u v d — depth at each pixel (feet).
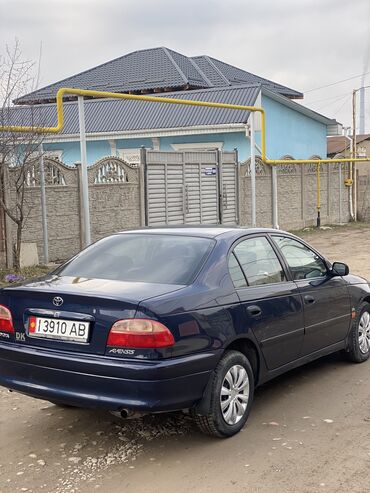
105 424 16.38
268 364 16.72
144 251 16.75
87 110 83.92
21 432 15.96
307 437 15.35
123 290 14.38
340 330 20.35
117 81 93.50
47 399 14.53
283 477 13.23
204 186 56.75
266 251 17.98
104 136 77.82
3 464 14.07
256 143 76.59
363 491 12.60
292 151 88.69
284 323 17.16
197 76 93.97
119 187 47.67
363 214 90.84
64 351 14.11
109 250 17.33
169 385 13.48
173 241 16.92
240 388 15.53
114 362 13.43
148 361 13.34
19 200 38.37
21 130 35.70
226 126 72.59
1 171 36.47
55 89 96.02
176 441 15.20
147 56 98.94
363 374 20.61
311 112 90.58
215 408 14.65
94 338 13.79
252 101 74.43
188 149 79.41
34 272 37.99
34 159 37.37
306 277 19.07
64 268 17.11
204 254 15.99
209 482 13.06
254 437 15.37
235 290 15.80
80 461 14.19
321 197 78.95
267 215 66.69
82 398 13.78
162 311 13.62
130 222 48.93
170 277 15.31
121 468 13.80
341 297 20.21
